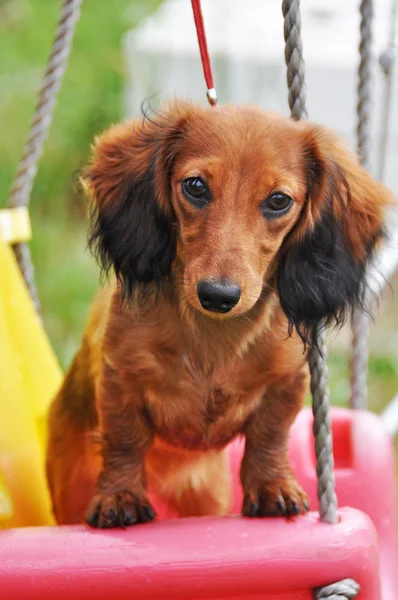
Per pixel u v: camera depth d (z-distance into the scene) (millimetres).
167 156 2549
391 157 6098
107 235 2656
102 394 2629
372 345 6230
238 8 6910
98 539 2293
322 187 2547
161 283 2562
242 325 2545
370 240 2695
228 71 6461
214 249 2330
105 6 8289
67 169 7352
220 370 2590
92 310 2934
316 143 2529
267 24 6711
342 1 6930
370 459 3391
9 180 6898
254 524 2365
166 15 7121
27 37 8086
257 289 2381
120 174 2646
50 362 3473
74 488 3143
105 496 2531
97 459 3123
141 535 2314
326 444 2371
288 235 2562
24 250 3527
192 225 2424
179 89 6621
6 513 2721
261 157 2404
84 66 7648
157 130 2590
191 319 2537
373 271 3680
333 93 6191
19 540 2293
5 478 3035
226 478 3184
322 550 2256
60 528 2396
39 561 2234
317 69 6168
